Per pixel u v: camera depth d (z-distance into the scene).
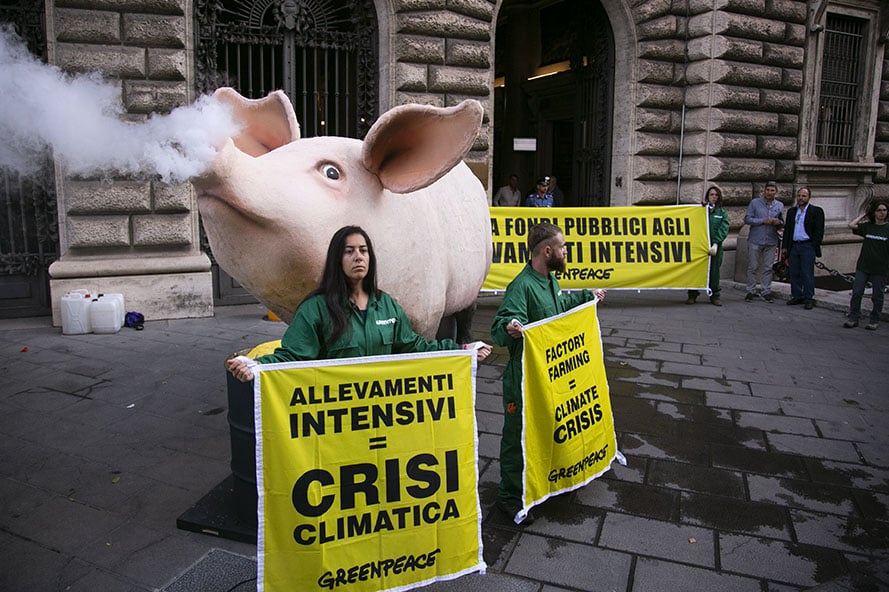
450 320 5.59
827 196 13.75
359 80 9.55
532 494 3.68
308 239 3.03
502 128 17.61
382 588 2.85
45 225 8.30
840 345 7.95
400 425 2.87
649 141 11.55
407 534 2.89
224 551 3.48
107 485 4.19
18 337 7.55
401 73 9.33
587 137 12.61
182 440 4.88
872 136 14.12
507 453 3.81
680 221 10.03
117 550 3.49
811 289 10.12
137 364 6.61
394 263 3.46
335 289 2.90
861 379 6.62
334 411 2.77
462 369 2.99
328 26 9.43
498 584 3.28
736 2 11.34
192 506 3.85
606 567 3.44
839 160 13.90
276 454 2.68
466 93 9.78
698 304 10.34
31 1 7.81
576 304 4.16
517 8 16.19
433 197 4.12
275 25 9.15
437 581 2.96
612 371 6.76
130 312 8.09
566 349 3.87
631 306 10.08
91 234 8.05
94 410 5.41
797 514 4.02
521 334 3.55
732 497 4.21
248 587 3.18
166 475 4.34
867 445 5.04
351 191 3.28
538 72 16.45
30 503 3.95
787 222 10.29
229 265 3.21
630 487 4.32
